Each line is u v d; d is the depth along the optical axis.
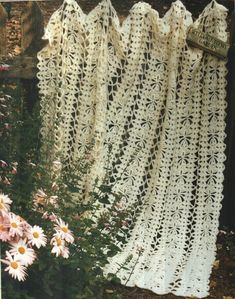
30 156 2.62
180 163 3.21
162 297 2.96
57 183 2.54
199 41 3.03
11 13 2.71
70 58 2.96
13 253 1.88
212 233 3.27
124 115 3.12
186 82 3.10
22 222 1.94
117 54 3.03
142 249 2.91
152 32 3.04
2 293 2.06
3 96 2.60
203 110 3.17
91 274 2.44
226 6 3.21
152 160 3.21
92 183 3.03
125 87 3.08
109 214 2.84
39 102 2.81
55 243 2.02
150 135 3.17
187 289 3.04
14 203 2.27
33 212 2.25
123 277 2.99
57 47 2.90
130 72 3.06
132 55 3.04
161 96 3.13
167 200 3.22
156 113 3.15
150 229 3.21
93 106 3.05
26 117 2.68
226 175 3.44
